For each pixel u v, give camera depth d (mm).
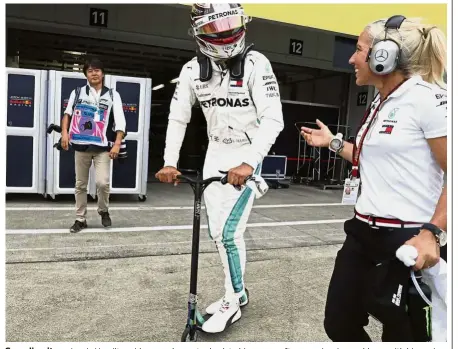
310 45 10578
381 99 1627
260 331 2514
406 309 1475
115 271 3309
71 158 5805
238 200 2426
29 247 3732
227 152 2420
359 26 4148
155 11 8789
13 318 2500
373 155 1595
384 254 1578
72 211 5266
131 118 6062
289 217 5816
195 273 2164
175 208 5895
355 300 1690
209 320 2412
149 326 2490
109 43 9562
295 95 13984
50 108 5691
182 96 2438
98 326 2463
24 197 6070
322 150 10781
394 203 1553
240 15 2135
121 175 6117
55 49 10422
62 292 2881
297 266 3670
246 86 2299
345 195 1746
